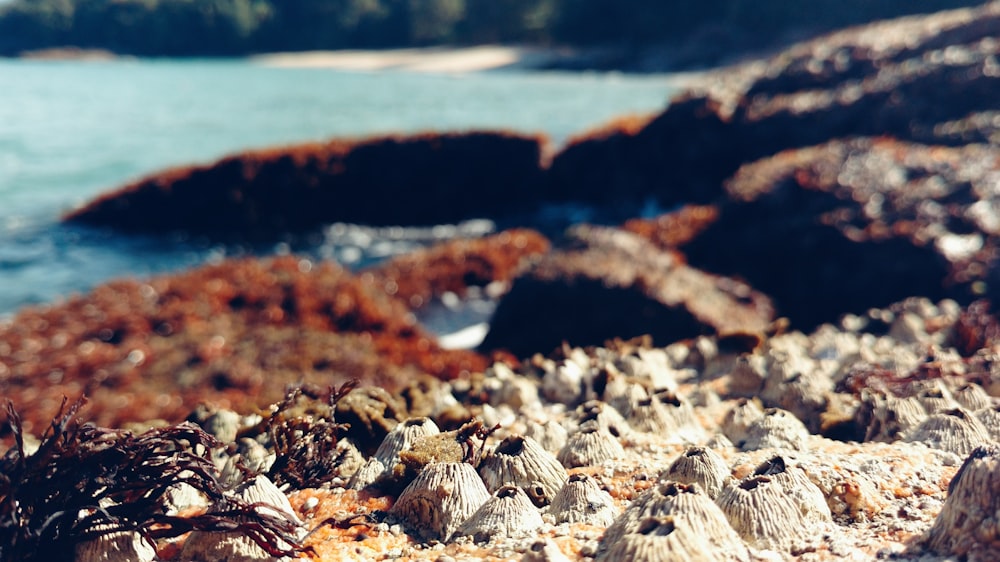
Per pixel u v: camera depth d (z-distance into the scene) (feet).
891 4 291.38
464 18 466.70
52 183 113.09
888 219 62.34
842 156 75.25
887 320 35.70
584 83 261.24
